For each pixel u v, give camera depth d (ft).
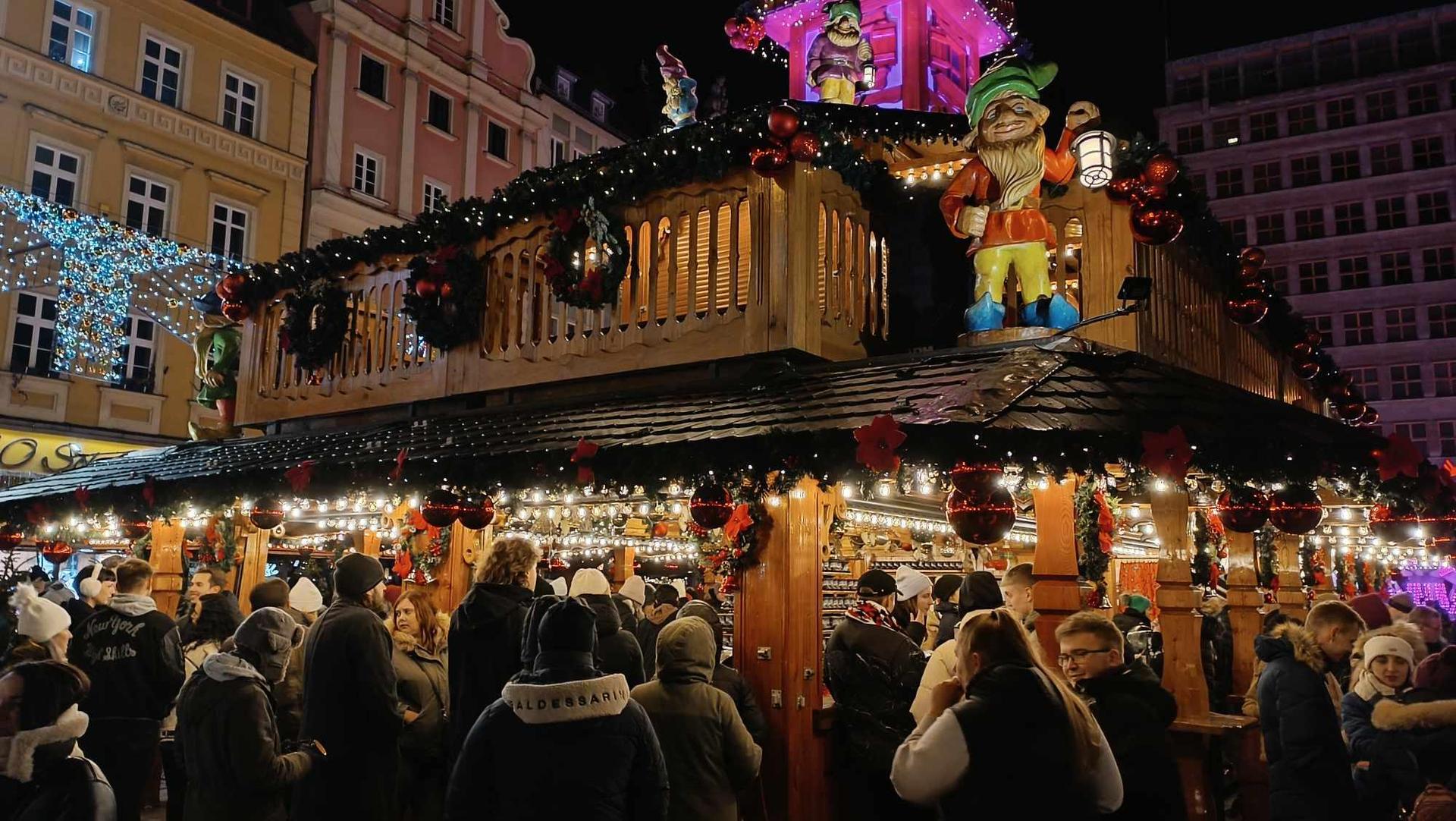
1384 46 137.59
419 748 17.97
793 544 19.61
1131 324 21.95
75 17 60.70
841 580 31.73
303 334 31.91
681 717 14.33
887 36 32.27
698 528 21.20
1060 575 17.81
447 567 25.27
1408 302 132.05
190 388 63.93
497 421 23.97
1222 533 29.89
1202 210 25.64
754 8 35.35
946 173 25.34
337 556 33.63
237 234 67.77
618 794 10.74
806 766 19.13
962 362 19.24
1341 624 16.42
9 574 35.01
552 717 10.67
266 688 14.71
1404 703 15.20
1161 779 10.91
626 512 27.99
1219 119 144.05
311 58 73.05
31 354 57.57
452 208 28.17
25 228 56.59
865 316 24.26
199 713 14.35
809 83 27.27
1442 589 53.42
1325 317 136.26
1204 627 24.77
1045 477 16.65
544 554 39.32
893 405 16.71
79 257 58.49
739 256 23.41
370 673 16.05
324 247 31.83
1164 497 19.38
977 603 16.16
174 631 19.20
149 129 63.10
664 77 30.35
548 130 93.30
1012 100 21.40
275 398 33.12
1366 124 136.26
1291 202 139.23
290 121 71.26
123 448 59.98
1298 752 14.57
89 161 60.23
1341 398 47.93
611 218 24.84
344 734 16.02
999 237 21.48
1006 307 23.44
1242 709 22.89
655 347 23.65
